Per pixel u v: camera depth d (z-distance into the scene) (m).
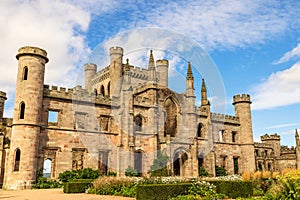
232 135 56.53
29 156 33.59
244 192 20.95
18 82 35.91
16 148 33.62
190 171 41.09
